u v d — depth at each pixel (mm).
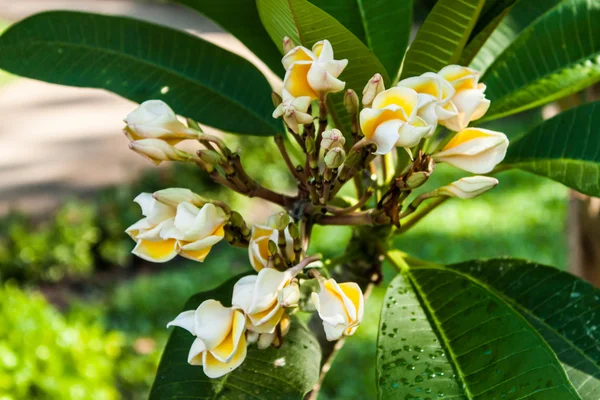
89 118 7336
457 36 826
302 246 812
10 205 4617
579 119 868
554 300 876
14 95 8297
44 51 993
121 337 2797
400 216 796
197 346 727
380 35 892
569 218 1206
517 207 4117
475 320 772
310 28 786
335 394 2809
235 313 722
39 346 2205
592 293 873
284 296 718
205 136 792
